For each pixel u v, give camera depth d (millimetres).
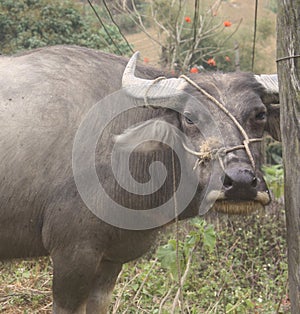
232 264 5293
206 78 3568
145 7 11906
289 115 2971
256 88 3533
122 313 4492
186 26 10547
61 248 3770
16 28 10430
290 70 2939
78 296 3848
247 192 3092
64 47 4047
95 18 11398
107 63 3951
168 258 4039
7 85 3855
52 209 3752
